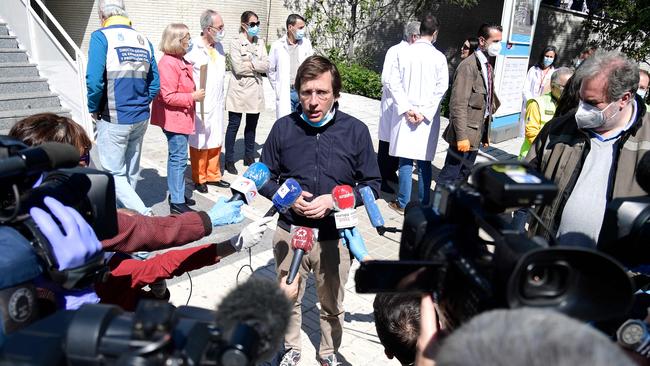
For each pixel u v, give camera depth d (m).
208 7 15.62
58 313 0.98
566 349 0.65
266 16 17.39
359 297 3.93
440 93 5.20
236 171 6.58
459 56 16.72
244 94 6.29
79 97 6.95
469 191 1.17
